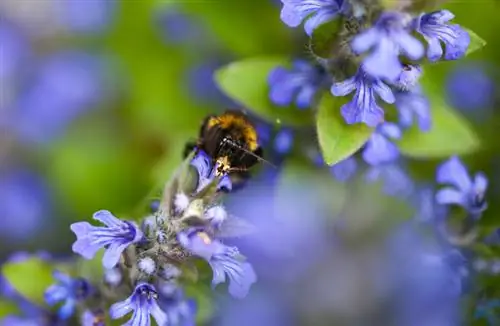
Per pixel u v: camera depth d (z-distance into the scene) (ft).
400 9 0.78
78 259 0.89
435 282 0.91
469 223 0.89
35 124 1.09
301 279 0.95
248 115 0.91
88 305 0.85
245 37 0.97
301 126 0.88
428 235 0.92
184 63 1.05
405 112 0.85
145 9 1.06
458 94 0.95
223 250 0.78
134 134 1.06
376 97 0.82
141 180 1.04
